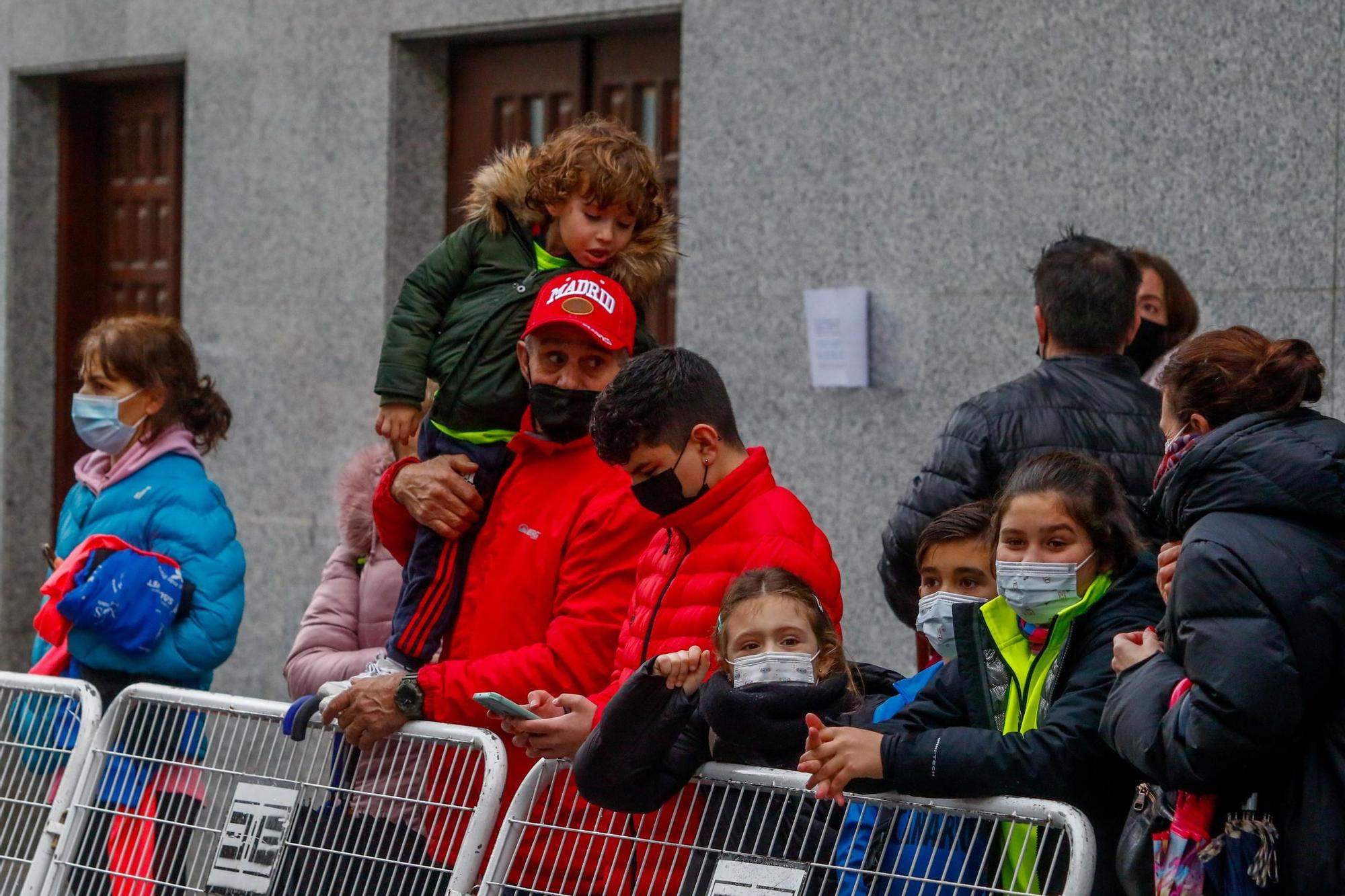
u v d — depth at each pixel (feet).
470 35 59.26
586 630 27.71
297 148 62.28
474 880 25.14
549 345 28.66
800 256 51.11
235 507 63.57
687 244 53.26
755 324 51.98
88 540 33.24
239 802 28.12
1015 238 47.29
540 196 30.40
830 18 50.44
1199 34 44.37
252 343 63.31
